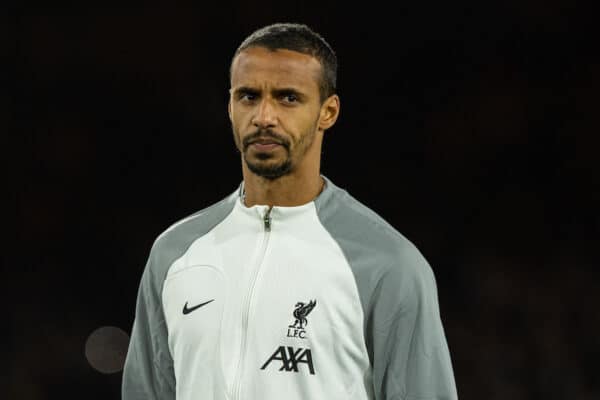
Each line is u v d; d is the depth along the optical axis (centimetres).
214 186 3128
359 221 890
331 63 872
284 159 848
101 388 2767
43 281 2981
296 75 837
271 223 887
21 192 3053
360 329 854
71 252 3028
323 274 862
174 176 3130
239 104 854
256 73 839
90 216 3073
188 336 888
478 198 3098
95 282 3008
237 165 3128
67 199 3075
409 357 860
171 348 912
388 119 3195
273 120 834
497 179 3105
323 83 859
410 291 857
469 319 2836
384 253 862
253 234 895
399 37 3197
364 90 3212
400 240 877
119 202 3102
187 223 943
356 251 867
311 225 884
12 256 2989
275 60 838
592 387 2636
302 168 876
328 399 847
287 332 853
